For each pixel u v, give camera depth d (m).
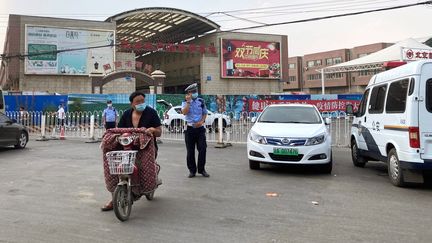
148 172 6.17
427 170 7.67
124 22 49.78
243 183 8.48
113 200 5.63
